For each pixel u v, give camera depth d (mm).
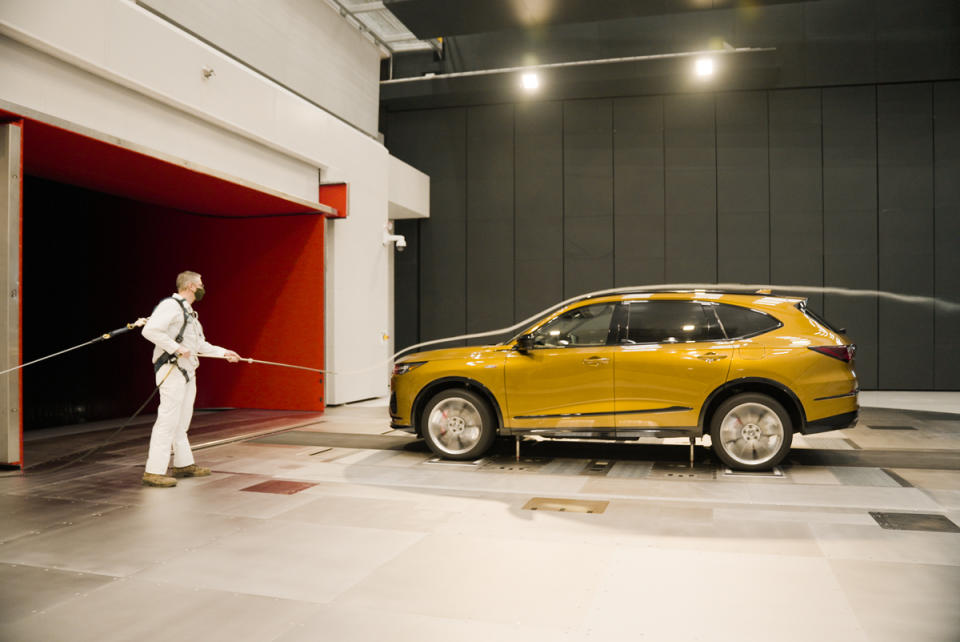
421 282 17438
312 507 5125
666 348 6395
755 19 15734
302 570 3775
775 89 15773
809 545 4160
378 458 7117
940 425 9406
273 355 11539
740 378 6191
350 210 12805
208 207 11047
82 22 7449
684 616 3156
